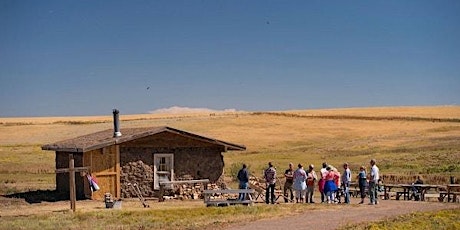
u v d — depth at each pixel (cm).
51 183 4991
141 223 2580
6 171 6150
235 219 2664
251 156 7850
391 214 2798
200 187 3922
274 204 3378
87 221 2667
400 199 4019
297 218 2670
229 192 3350
